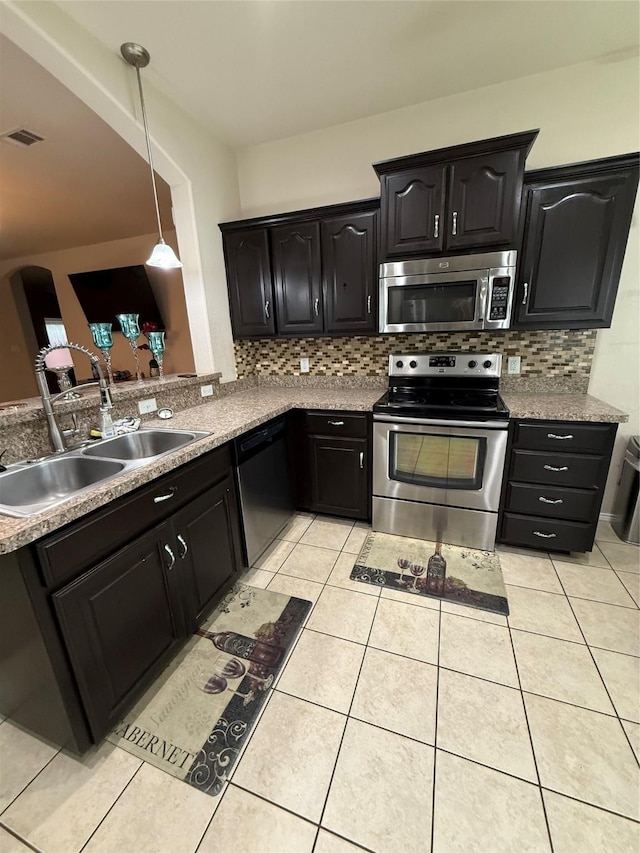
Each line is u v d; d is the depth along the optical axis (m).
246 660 1.57
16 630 1.08
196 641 1.67
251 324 2.71
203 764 1.21
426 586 1.96
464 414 2.06
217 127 2.44
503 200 1.93
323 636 1.68
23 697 1.20
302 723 1.32
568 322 2.04
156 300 4.60
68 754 1.25
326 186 2.62
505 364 2.44
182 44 1.73
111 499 1.18
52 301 5.34
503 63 1.98
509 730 1.27
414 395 2.42
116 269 4.45
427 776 1.15
